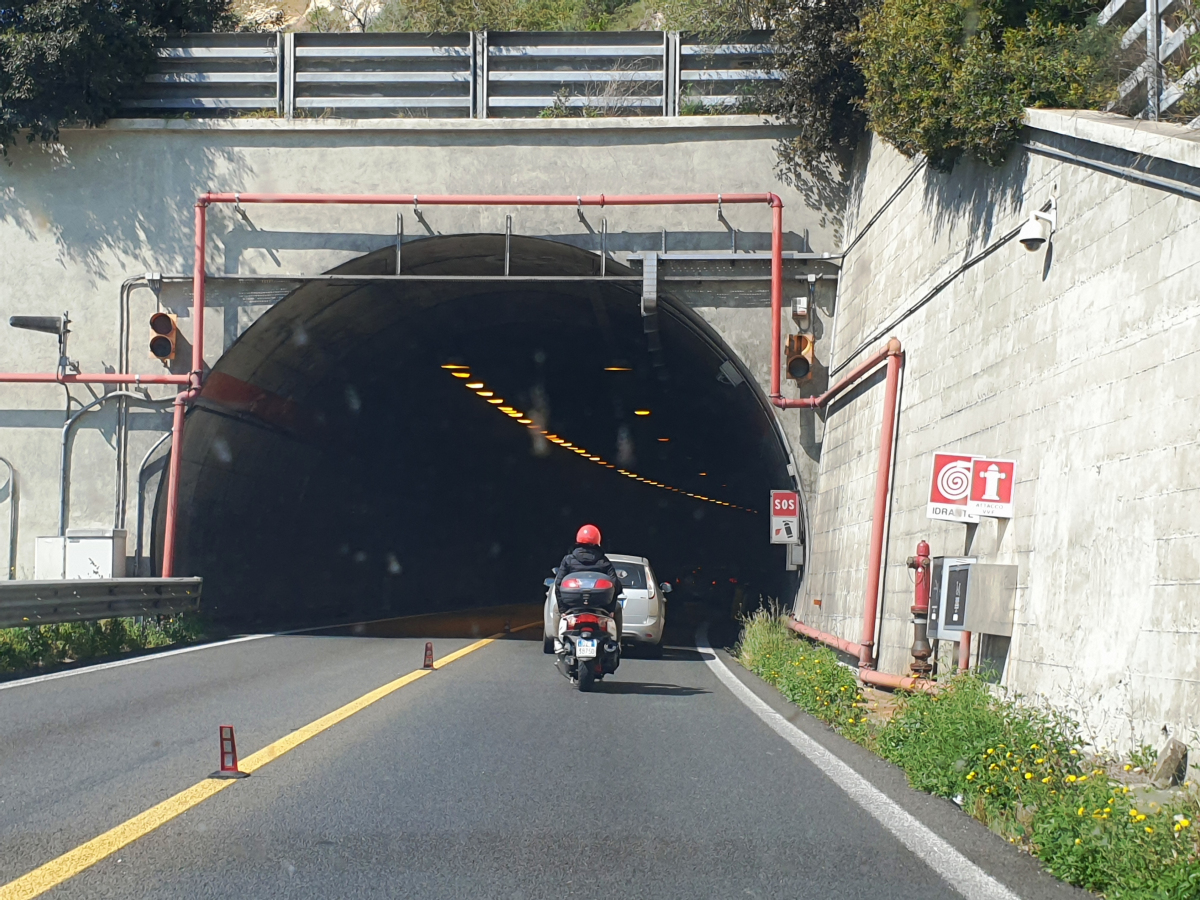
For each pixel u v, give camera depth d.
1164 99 9.98
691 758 8.66
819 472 20.30
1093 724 8.55
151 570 20.25
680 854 5.89
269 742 8.75
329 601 29.95
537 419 39.50
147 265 20.78
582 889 5.25
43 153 20.97
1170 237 8.22
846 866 5.73
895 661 14.12
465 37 20.92
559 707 11.33
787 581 24.55
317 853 5.72
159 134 20.89
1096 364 9.25
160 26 21.58
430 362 29.72
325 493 28.72
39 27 19.67
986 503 10.73
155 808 6.54
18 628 14.27
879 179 18.00
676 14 22.77
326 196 20.05
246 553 24.42
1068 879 5.51
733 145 20.52
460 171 20.67
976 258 12.59
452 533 40.84
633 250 20.47
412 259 21.53
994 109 11.33
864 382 17.53
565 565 13.55
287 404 24.25
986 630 10.46
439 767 7.93
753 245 20.41
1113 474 8.72
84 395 20.50
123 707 10.48
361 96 21.08
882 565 15.24
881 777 8.11
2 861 5.46
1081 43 11.80
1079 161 9.95
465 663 15.49
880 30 13.89
